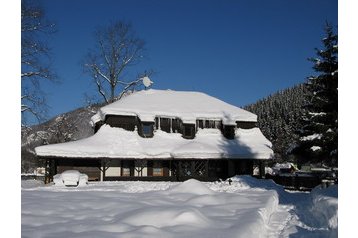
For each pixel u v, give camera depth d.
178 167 33.88
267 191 21.77
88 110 45.09
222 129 38.59
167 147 34.31
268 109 115.38
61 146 30.92
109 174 33.41
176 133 37.00
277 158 67.62
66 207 12.74
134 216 10.47
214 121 38.62
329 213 11.07
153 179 33.34
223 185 28.27
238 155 34.53
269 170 54.94
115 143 33.44
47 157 30.75
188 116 37.38
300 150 27.19
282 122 86.75
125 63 44.41
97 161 33.19
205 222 10.09
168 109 37.81
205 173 34.00
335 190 15.92
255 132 39.66
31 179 40.56
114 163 33.69
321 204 12.62
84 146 31.67
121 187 24.69
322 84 26.50
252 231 9.10
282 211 15.75
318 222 12.12
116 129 35.38
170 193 17.23
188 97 42.56
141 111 36.22
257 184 28.38
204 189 17.70
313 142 25.81
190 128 37.25
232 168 36.72
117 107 36.00
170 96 41.94
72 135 52.81
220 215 11.53
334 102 25.39
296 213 14.97
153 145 34.50
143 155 33.06
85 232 8.78
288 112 99.12
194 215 10.34
